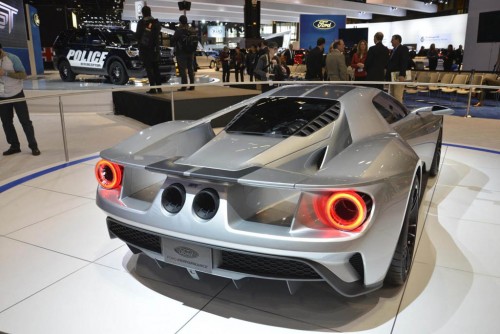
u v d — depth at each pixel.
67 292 2.17
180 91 8.14
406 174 1.94
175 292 2.17
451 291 2.13
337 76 8.23
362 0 32.88
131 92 7.97
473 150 5.24
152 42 7.43
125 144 2.33
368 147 2.01
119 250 2.64
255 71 9.26
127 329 1.88
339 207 1.68
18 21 15.41
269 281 2.25
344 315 1.95
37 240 2.78
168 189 1.89
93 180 4.16
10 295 2.14
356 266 1.82
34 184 4.02
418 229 2.89
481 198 3.49
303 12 33.22
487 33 12.43
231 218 1.75
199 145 2.55
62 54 11.91
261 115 2.53
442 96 12.09
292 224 1.70
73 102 9.20
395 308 2.00
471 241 2.70
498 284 2.19
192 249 1.87
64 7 24.05
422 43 26.09
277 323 1.91
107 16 39.72
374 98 2.79
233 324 1.90
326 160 2.09
